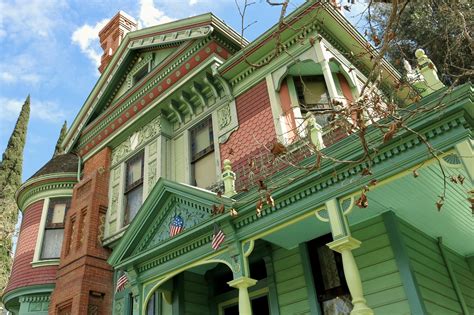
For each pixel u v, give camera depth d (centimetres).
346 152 611
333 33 1017
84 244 1182
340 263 746
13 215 3047
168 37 1338
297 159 767
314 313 724
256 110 1030
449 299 727
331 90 896
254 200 688
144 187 1199
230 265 712
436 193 658
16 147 3491
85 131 1502
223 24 1173
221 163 1050
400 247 673
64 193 1491
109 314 1111
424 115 534
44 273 1327
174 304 899
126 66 1499
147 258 863
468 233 819
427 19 1206
